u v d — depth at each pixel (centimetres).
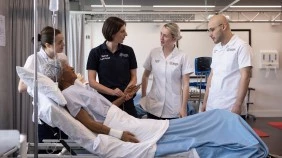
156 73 271
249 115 742
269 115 765
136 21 686
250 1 635
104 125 193
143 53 720
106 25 232
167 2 629
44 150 210
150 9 679
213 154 174
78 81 231
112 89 242
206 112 217
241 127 192
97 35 688
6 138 150
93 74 246
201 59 560
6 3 380
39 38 214
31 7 406
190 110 454
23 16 404
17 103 399
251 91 764
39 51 215
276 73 764
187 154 175
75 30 593
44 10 402
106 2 621
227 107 248
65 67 210
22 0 402
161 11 626
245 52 234
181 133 198
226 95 249
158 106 272
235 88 245
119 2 625
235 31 756
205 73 555
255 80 764
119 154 175
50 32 207
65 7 444
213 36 249
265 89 766
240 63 236
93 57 247
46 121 179
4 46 375
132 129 201
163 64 268
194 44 730
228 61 246
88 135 178
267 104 767
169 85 269
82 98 203
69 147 195
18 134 157
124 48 252
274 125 635
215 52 264
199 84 542
